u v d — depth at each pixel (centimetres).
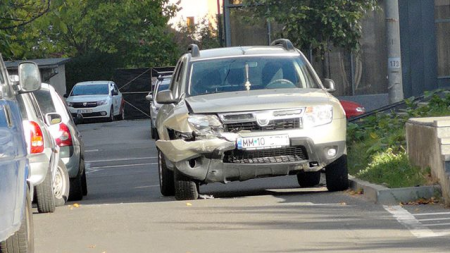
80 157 2516
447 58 4881
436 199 1825
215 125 2005
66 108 2638
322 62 4941
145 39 9350
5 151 1208
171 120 2050
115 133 5769
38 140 1908
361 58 4934
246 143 1994
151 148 4475
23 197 1316
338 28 3862
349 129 2919
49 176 1997
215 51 2322
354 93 4944
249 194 2233
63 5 2902
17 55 3219
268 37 4838
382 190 1856
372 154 2439
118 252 1451
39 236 1645
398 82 3141
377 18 4909
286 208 1844
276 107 2016
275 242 1477
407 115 2920
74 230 1698
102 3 8994
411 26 4881
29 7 2962
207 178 2014
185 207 1922
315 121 2030
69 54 9081
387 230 1538
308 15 3841
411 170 2023
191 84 2203
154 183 2959
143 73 7956
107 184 3050
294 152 2023
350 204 1862
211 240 1520
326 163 2042
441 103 2977
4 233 1180
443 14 4872
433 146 1894
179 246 1477
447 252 1323
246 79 2211
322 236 1510
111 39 9162
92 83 7550
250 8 4012
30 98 2092
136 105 7950
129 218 1805
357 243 1434
